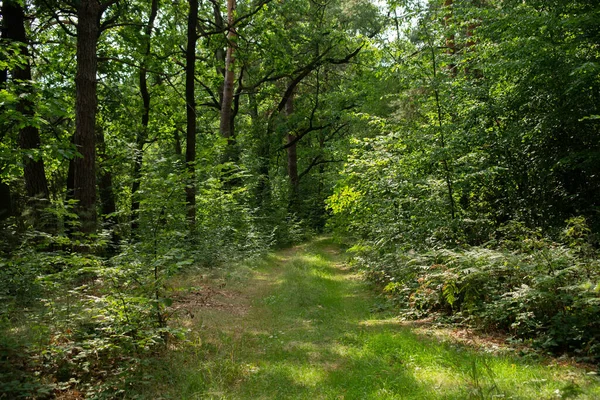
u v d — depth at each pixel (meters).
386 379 4.93
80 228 9.44
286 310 8.86
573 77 9.55
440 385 4.65
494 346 5.99
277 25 21.88
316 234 28.25
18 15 12.02
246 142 26.34
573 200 10.34
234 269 12.57
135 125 17.52
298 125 26.84
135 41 16.39
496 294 7.21
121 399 4.61
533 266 6.68
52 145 8.05
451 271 7.73
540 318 6.33
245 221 18.28
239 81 24.44
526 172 10.77
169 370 5.21
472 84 11.24
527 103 10.68
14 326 5.27
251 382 5.12
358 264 13.68
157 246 6.30
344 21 26.88
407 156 11.13
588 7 9.75
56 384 4.52
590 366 5.09
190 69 14.68
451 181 10.16
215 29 21.03
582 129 10.03
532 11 10.80
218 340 6.64
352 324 7.80
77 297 6.34
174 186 6.80
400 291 8.96
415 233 10.42
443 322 7.52
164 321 6.00
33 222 9.57
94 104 10.57
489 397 4.20
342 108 25.84
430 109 11.77
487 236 9.88
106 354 5.37
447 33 11.31
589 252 7.45
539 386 4.47
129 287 5.82
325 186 29.59
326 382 5.11
